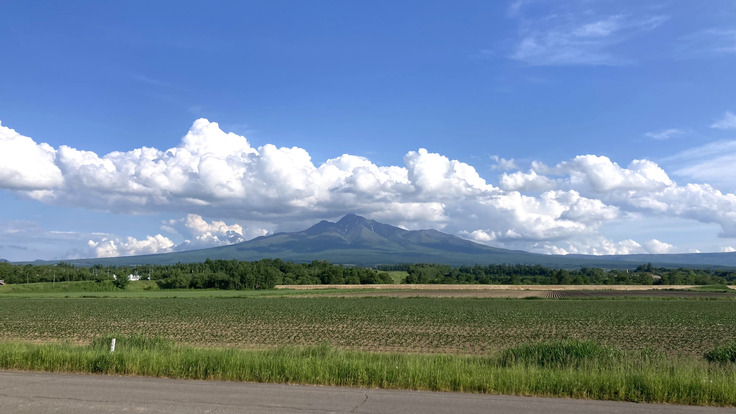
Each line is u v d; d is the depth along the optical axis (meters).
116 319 50.84
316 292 106.69
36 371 15.44
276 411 10.42
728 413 10.94
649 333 38.84
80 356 16.05
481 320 48.81
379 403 11.28
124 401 11.20
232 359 15.28
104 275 133.00
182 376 14.47
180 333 38.88
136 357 15.61
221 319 50.50
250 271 127.94
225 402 11.16
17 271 146.25
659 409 11.24
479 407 11.08
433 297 90.44
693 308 64.88
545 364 16.64
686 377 13.06
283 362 14.98
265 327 42.97
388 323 46.00
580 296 91.81
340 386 13.35
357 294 100.44
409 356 18.95
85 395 11.80
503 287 127.44
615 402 11.94
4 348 17.62
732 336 37.16
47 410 10.38
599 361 16.70
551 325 44.28
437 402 11.49
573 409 11.08
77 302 77.69
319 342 33.12
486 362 18.02
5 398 11.45
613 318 51.03
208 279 127.31
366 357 18.19
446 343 32.66
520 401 11.79
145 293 106.56
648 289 119.88
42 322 48.03
